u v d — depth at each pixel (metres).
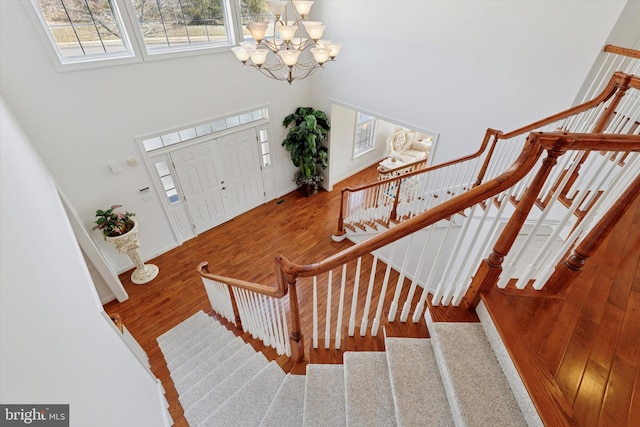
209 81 4.45
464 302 1.68
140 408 1.72
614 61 2.71
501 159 3.41
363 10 4.48
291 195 6.59
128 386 1.70
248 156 5.55
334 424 1.60
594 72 2.95
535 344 1.35
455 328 1.56
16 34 2.87
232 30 4.44
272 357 2.61
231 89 4.75
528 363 1.27
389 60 4.52
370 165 7.99
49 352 0.96
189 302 4.18
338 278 4.33
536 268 1.54
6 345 0.72
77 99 3.43
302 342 2.13
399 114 4.79
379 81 4.81
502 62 3.48
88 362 1.27
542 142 1.13
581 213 2.31
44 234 1.68
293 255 4.98
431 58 4.05
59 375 0.95
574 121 2.87
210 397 2.25
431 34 3.92
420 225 1.33
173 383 2.68
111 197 4.10
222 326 3.37
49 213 2.25
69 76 3.30
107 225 3.87
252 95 5.06
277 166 6.14
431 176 4.41
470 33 3.59
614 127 2.64
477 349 1.47
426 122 4.50
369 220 4.81
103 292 4.09
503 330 1.40
